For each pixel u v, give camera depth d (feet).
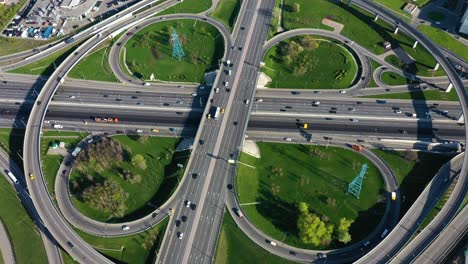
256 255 632.79
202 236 649.20
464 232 648.79
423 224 648.38
